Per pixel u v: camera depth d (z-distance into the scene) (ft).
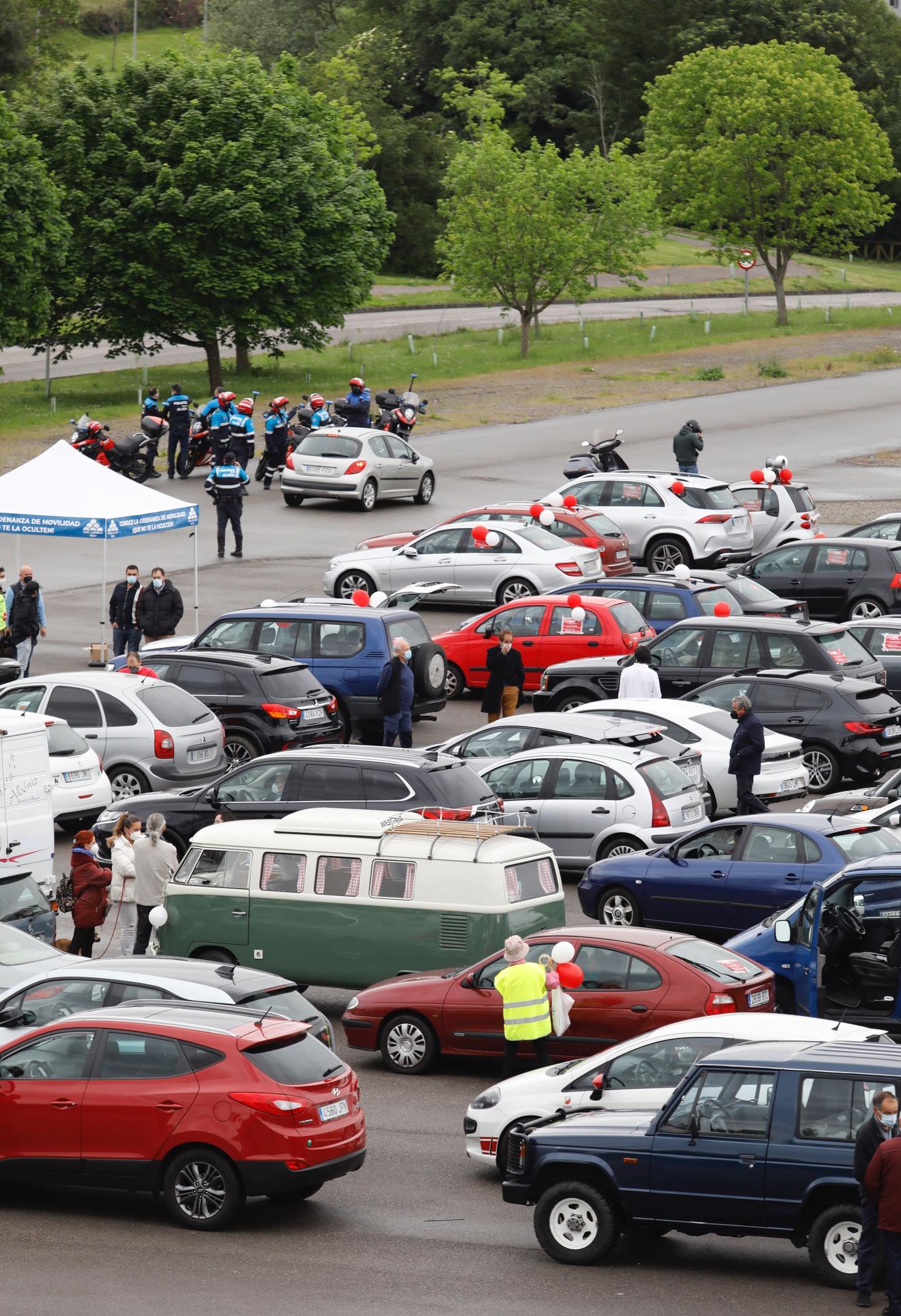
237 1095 108.88
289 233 552.41
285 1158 107.96
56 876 193.26
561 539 303.89
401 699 226.99
